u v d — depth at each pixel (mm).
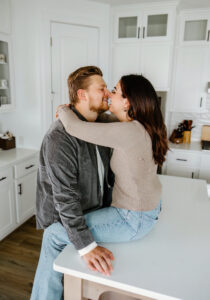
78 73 1238
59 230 1204
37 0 2676
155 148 1077
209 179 3254
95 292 1086
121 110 1153
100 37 3070
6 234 2650
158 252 1129
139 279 965
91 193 1279
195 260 1084
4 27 2637
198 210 1528
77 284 1072
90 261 1031
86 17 2932
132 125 1030
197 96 3350
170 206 1567
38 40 2768
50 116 3012
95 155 1239
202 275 997
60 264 1052
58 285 1250
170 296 887
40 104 2926
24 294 1925
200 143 3613
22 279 2074
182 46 3246
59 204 1085
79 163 1181
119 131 1013
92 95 1243
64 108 1249
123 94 1102
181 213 1484
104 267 999
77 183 1214
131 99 1061
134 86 1062
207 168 3223
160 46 3100
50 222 1332
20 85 2938
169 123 3801
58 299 1272
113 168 1115
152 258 1088
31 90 2920
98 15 2992
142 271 1009
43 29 2756
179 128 3662
